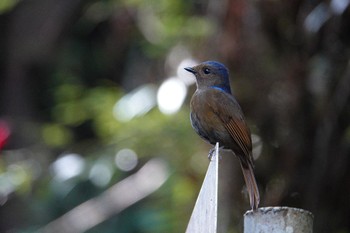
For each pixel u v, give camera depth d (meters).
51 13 19.38
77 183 16.08
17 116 19.91
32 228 16.23
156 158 15.37
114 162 15.27
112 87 16.92
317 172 12.94
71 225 15.73
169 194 14.73
